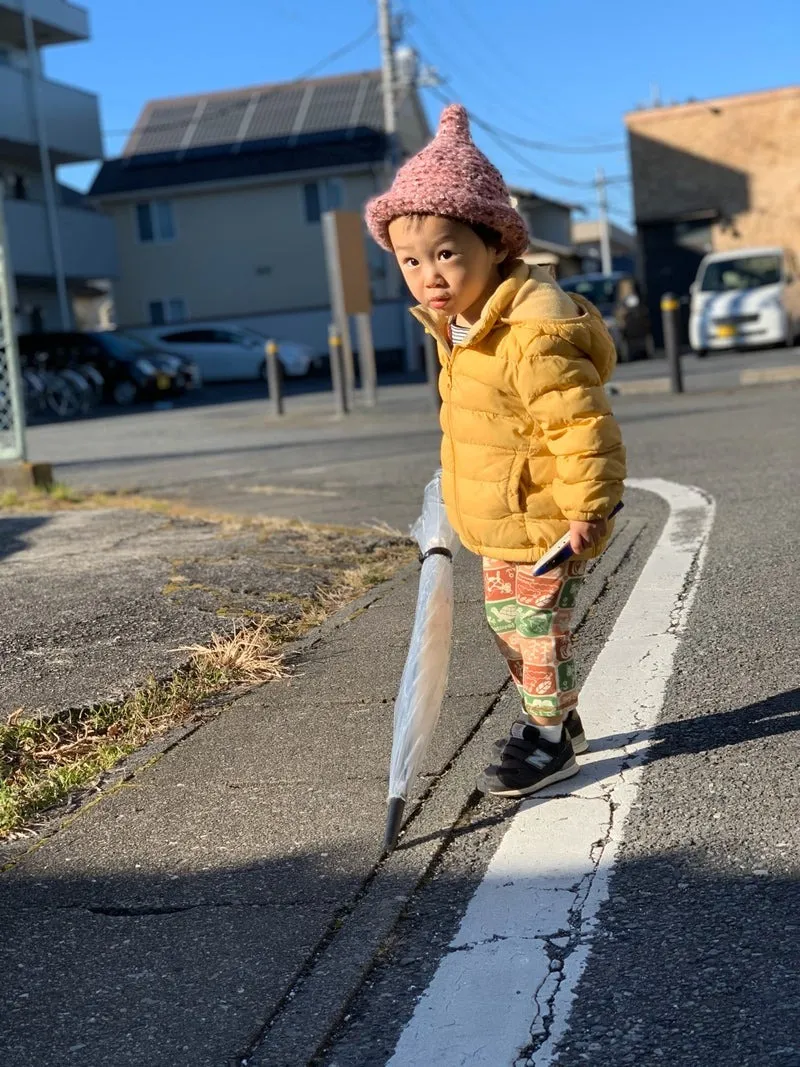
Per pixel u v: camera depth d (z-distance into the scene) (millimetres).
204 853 2830
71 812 3186
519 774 2936
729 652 3861
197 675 4164
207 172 37156
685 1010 2043
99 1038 2146
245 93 40438
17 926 2570
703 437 9609
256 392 27156
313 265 37312
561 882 2514
